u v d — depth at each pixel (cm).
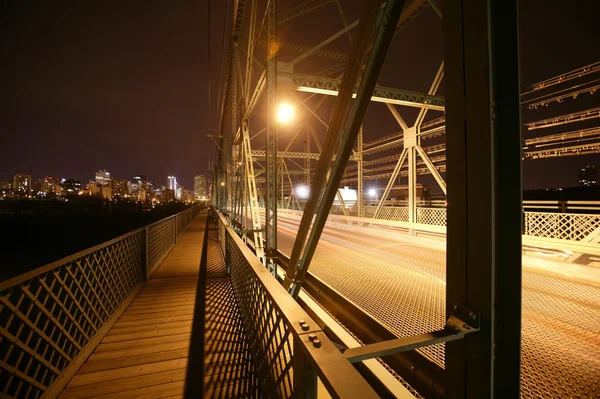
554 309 328
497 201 86
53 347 207
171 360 253
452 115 97
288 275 220
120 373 233
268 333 173
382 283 430
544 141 1009
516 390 87
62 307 219
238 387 217
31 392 189
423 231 841
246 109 539
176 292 435
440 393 174
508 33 83
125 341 285
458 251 97
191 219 1812
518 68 82
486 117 83
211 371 237
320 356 87
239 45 623
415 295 373
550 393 193
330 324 286
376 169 2164
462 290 96
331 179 153
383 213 1129
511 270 84
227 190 1152
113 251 346
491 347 85
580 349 244
